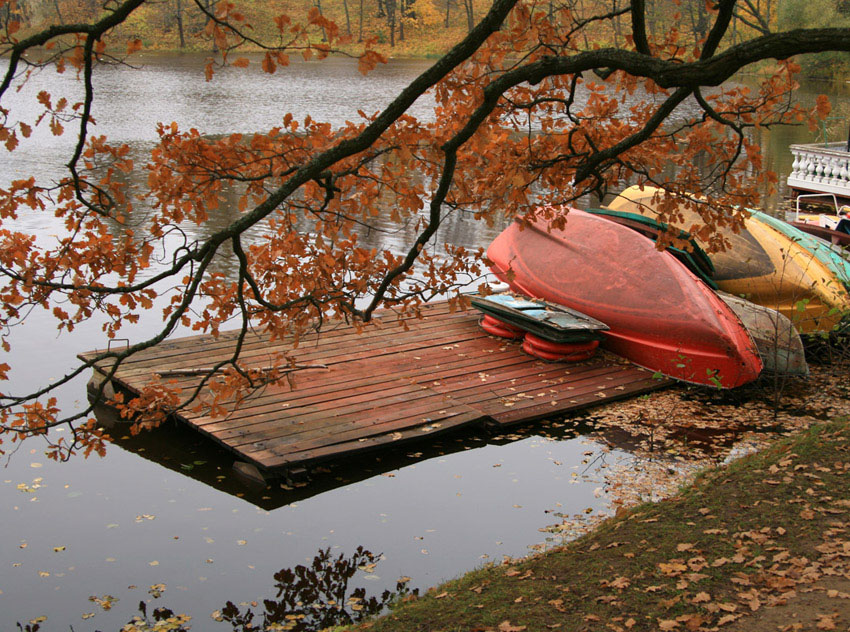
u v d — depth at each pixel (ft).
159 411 18.88
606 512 24.68
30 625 19.97
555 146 20.47
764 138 99.50
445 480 27.04
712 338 33.37
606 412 31.96
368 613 20.18
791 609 14.98
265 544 23.61
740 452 28.45
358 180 18.12
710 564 17.28
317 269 19.31
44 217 55.52
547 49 17.78
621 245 38.65
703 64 13.14
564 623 15.52
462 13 238.48
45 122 94.58
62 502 25.89
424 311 42.34
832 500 19.90
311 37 194.80
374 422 29.32
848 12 135.85
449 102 17.57
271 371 19.02
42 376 35.40
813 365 37.70
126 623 20.02
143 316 42.29
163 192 16.25
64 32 13.47
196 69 164.55
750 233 40.34
